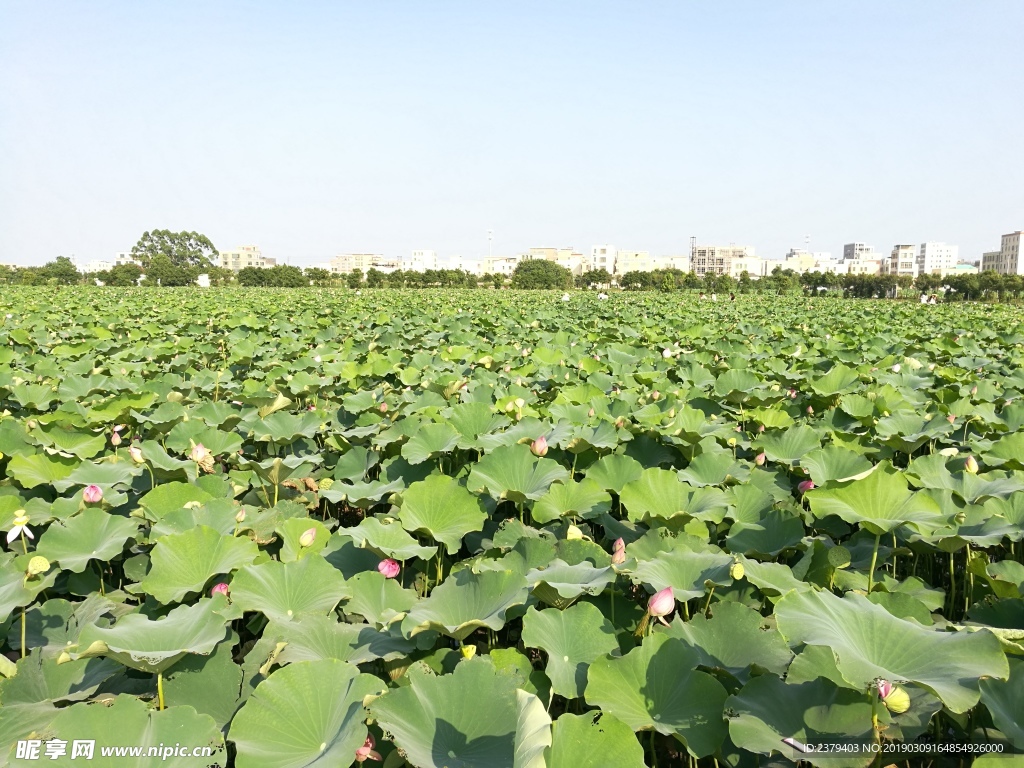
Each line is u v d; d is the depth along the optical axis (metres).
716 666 3.02
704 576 3.65
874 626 2.84
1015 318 26.52
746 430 7.92
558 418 7.14
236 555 3.88
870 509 4.09
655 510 4.69
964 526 4.25
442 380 8.89
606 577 3.42
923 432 6.36
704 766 3.04
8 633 3.50
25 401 8.34
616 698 2.81
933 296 51.03
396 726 2.60
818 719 2.55
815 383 8.92
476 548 4.68
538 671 3.15
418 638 3.25
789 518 4.35
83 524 4.21
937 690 2.42
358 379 10.19
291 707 2.75
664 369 11.02
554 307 30.02
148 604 3.82
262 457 7.13
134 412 7.21
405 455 5.56
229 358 13.09
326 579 3.71
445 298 37.03
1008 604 3.53
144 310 23.30
